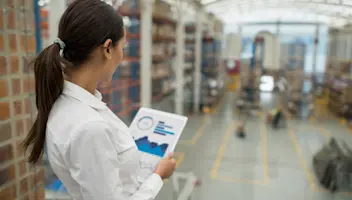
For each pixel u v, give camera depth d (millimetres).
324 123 4629
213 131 4262
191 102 5348
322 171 3008
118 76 3730
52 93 654
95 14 617
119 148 691
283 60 4996
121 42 683
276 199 2549
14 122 949
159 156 868
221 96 5477
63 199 1600
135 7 4062
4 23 889
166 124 952
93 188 591
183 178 2354
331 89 5105
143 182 741
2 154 910
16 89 949
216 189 2645
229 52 5227
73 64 654
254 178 2934
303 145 3836
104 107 701
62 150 605
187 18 5426
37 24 2059
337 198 2592
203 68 5777
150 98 4246
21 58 964
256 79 5199
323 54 4898
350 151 3227
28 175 1027
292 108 5117
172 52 5387
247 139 4031
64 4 2320
